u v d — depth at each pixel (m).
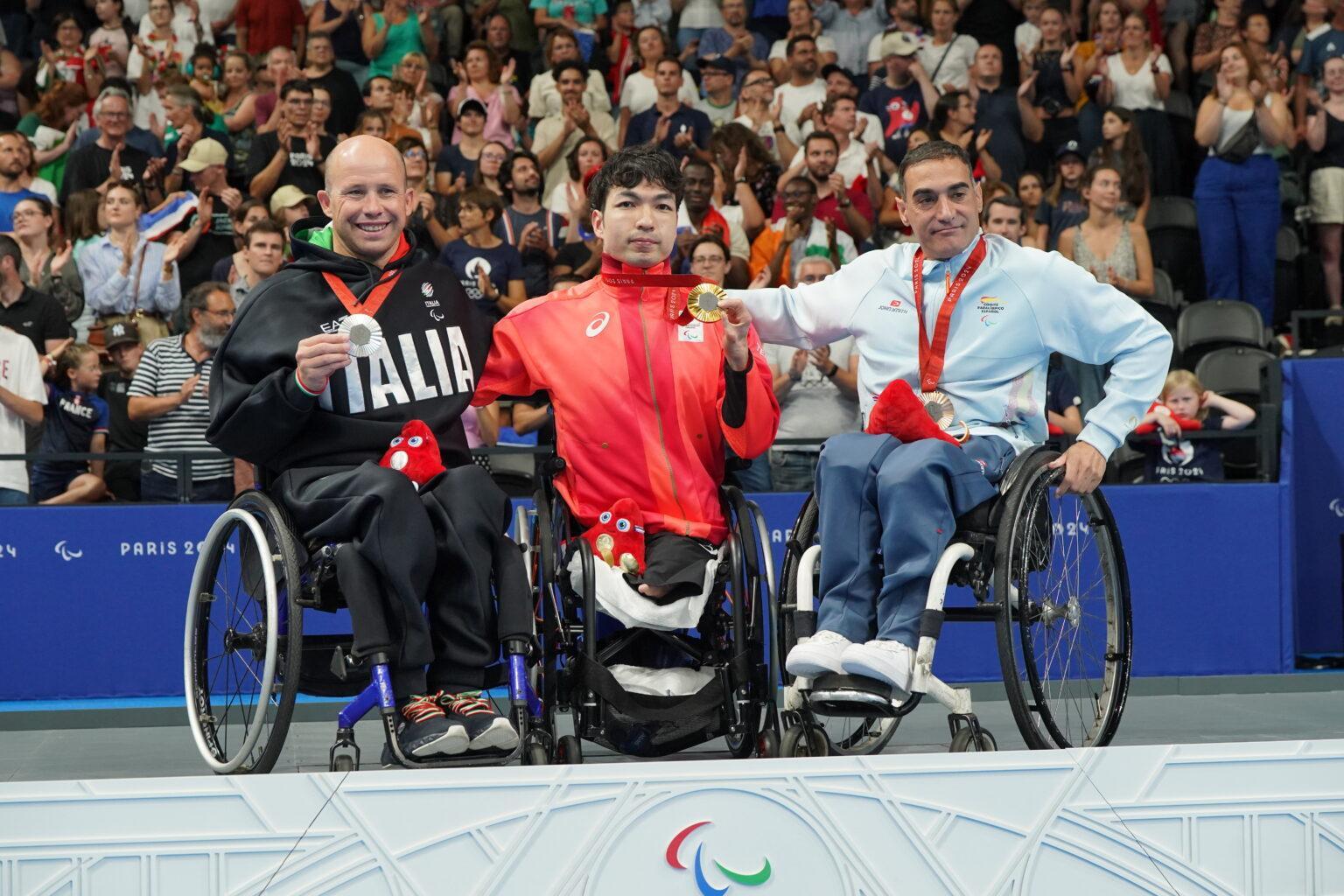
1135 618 5.07
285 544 2.65
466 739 2.55
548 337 3.21
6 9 8.10
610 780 2.41
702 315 2.94
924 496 2.73
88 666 5.11
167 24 7.90
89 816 2.32
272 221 6.30
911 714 4.38
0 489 5.93
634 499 3.12
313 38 7.65
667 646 3.07
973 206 3.07
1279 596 5.14
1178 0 8.08
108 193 6.70
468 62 7.85
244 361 2.91
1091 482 2.94
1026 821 2.49
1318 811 2.56
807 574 2.88
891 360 3.17
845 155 7.36
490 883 2.37
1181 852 2.52
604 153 7.21
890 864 2.46
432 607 2.78
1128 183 7.40
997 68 7.79
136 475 6.25
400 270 3.09
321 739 4.00
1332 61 7.73
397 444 2.83
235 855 2.34
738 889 2.43
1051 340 3.11
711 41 8.16
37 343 6.36
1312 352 6.29
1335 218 7.68
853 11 8.18
